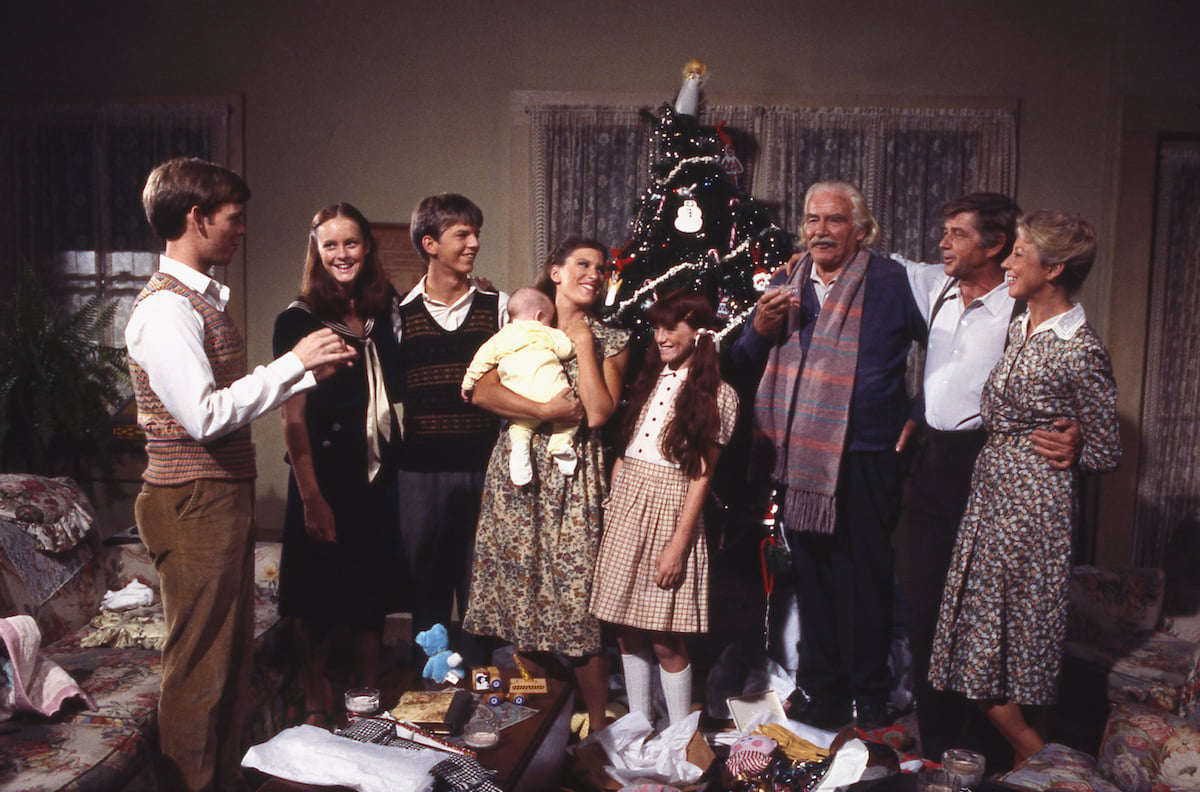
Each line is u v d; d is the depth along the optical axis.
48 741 2.28
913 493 3.07
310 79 4.78
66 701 2.43
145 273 4.88
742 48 4.68
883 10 4.64
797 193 4.67
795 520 2.90
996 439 2.55
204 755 2.32
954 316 2.88
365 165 4.81
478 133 4.77
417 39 4.74
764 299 2.87
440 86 4.76
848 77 4.68
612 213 4.73
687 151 3.62
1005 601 2.49
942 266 3.08
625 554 2.69
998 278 2.80
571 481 2.74
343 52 4.76
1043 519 2.45
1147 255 4.56
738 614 3.42
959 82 4.66
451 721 2.21
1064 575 2.45
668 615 2.68
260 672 2.87
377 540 2.87
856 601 2.92
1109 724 2.42
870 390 2.85
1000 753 2.96
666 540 2.70
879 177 4.62
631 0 4.68
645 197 3.67
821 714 2.98
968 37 4.64
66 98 4.84
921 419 2.96
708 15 4.67
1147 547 4.70
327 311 2.80
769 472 3.01
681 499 2.71
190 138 4.81
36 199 4.88
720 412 2.67
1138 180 4.54
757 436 3.04
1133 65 4.50
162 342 2.17
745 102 4.66
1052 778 2.16
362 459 2.85
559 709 2.41
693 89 3.74
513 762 2.09
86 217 4.89
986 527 2.52
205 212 2.27
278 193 4.84
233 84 4.80
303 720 3.04
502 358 2.67
